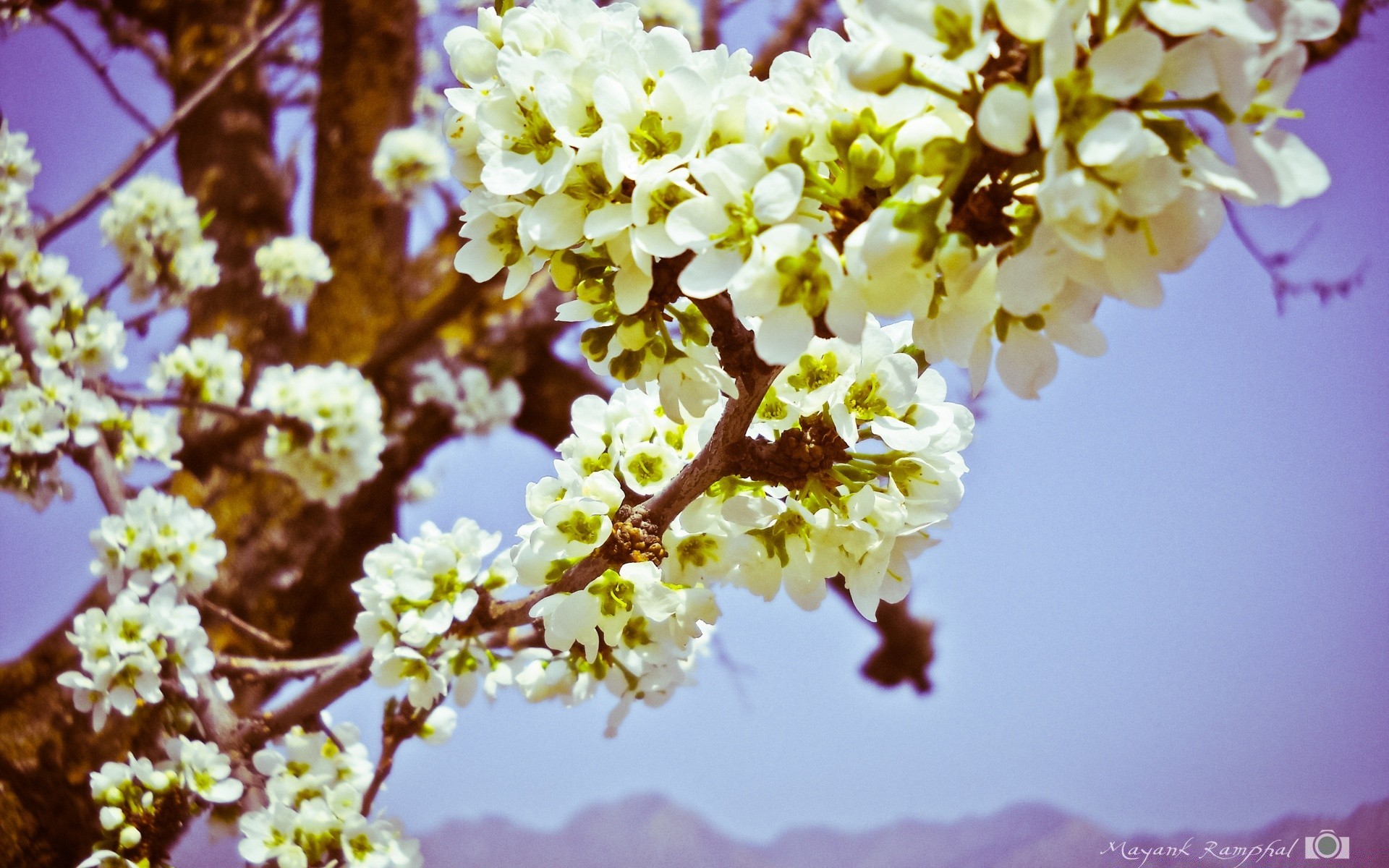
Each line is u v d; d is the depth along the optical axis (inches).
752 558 27.3
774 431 27.2
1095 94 17.7
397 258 52.1
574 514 27.3
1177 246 18.7
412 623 30.0
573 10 25.8
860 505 26.7
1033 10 18.4
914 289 20.6
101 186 41.2
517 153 25.5
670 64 24.8
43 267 38.2
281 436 40.6
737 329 26.2
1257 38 17.2
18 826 37.1
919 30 19.1
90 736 38.0
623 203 24.4
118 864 32.2
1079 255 18.8
